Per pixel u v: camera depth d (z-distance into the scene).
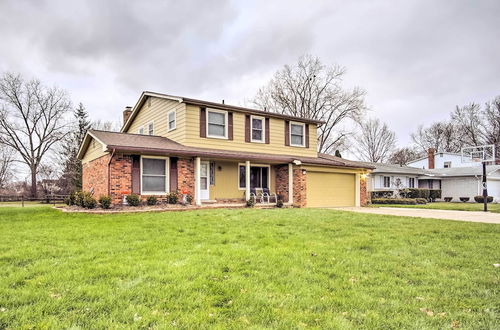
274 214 10.04
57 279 3.62
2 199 27.67
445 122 42.66
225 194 14.75
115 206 11.33
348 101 31.03
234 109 14.95
